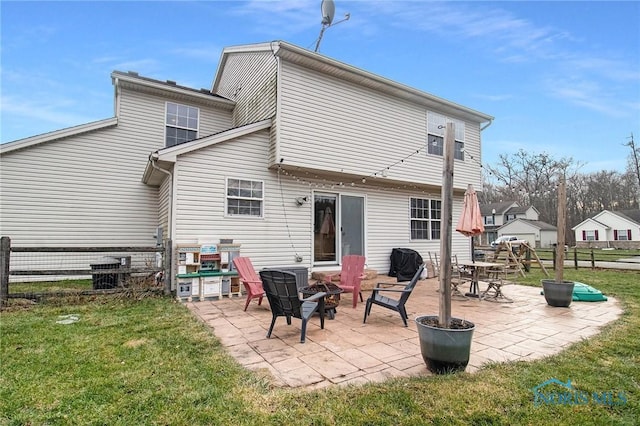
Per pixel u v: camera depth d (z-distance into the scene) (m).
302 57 8.15
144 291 6.82
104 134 9.70
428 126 10.87
